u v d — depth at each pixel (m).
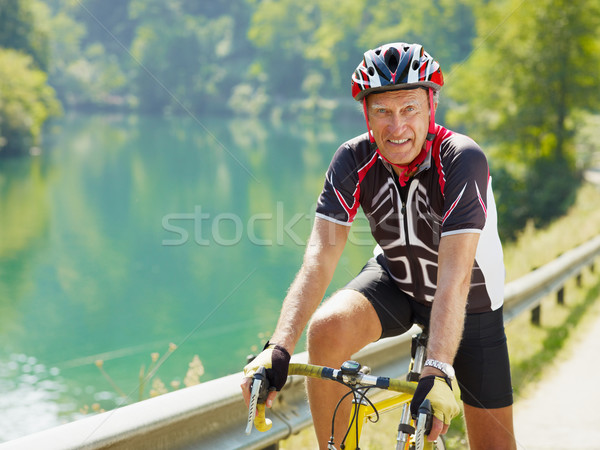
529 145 26.00
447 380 1.71
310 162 37.41
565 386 5.30
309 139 57.50
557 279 7.75
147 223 36.69
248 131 71.69
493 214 2.25
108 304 20.33
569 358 6.12
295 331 1.93
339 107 65.19
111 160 59.06
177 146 68.00
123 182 49.41
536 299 6.52
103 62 101.94
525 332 6.91
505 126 26.20
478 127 26.88
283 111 84.19
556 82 25.70
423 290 2.38
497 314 2.36
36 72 58.06
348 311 2.26
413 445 2.00
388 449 3.51
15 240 31.42
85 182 48.88
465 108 27.34
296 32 89.62
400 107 2.01
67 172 52.19
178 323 18.05
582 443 4.05
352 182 2.24
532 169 24.95
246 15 109.62
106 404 9.58
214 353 8.70
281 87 90.75
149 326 17.75
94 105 100.25
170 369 7.86
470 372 2.39
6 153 54.84
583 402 4.91
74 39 98.38
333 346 2.19
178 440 2.39
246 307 9.73
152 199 43.00
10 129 54.59
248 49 106.88
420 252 2.29
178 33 104.19
